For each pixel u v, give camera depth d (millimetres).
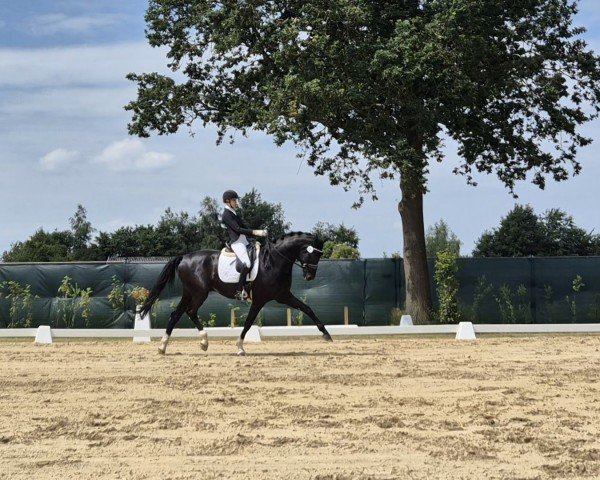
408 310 28000
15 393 13148
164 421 10859
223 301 27219
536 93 29859
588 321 28250
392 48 26391
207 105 31125
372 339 23844
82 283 27234
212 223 86812
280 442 9656
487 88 28516
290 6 28984
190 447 9477
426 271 28312
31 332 23594
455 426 10508
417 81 26984
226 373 15219
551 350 19312
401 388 13438
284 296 18266
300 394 12898
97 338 24984
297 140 28203
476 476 8297
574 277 28406
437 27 26938
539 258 28500
